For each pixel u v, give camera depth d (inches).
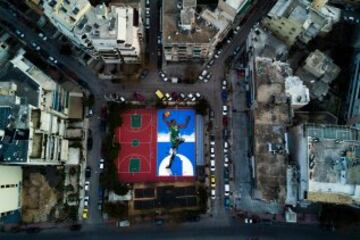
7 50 5275.6
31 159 4256.9
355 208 5196.9
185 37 4874.5
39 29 5600.4
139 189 5324.8
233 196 5315.0
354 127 4857.3
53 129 4753.9
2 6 5620.1
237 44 5674.2
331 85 5600.4
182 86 5561.0
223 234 5241.1
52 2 4407.0
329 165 4613.7
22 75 4603.8
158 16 5757.9
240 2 4936.0
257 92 4918.8
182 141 5442.9
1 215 4923.7
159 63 5625.0
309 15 5201.8
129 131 5457.7
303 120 5447.8
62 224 5201.8
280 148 4788.4
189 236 5231.3
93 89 5531.5
